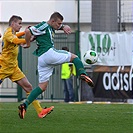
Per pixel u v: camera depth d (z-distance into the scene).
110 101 46.19
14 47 25.36
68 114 28.58
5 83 49.38
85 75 23.25
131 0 52.81
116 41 46.09
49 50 23.41
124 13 52.84
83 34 46.28
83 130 21.05
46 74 23.88
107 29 50.12
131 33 45.91
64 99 46.66
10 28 25.02
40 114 25.28
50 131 20.59
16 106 36.72
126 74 45.88
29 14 54.38
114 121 24.83
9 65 25.58
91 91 46.59
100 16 50.09
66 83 46.03
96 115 28.05
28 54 48.09
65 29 23.98
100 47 46.19
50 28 23.58
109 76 46.12
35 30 23.25
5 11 53.12
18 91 47.72
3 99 49.19
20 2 53.91
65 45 47.94
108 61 46.19
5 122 24.11
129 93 45.81
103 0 50.03
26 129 21.30
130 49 45.91
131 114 28.88
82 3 55.22
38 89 23.88
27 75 48.09
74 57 23.48
